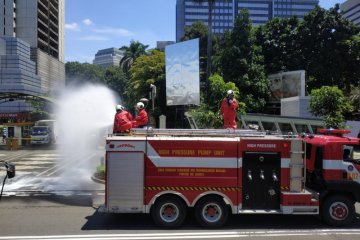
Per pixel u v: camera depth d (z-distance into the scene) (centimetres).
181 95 3566
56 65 10619
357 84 4706
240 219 1137
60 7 12269
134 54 7912
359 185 1059
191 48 3481
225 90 2645
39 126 4578
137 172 1030
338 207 1067
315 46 4575
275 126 3148
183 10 11981
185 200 1030
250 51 4134
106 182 1032
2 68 7831
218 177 1029
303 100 3572
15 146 4059
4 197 1448
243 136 1090
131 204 1029
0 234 986
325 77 4531
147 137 1053
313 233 1001
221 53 4425
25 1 9781
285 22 4775
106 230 1023
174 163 1030
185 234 984
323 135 1168
